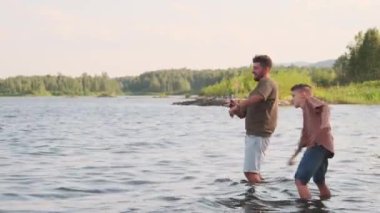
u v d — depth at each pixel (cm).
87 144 1961
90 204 862
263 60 1020
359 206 842
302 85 917
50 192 970
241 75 8731
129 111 6338
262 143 1041
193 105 8688
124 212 797
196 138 2238
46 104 10875
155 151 1700
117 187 1025
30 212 800
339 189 990
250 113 1038
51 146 1880
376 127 2858
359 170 1236
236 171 1238
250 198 902
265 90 1013
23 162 1413
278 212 796
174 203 865
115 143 2005
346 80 12119
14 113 5791
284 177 1127
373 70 11656
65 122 3788
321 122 895
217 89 9594
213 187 1019
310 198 897
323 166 910
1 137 2320
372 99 7556
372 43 11800
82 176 1162
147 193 959
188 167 1309
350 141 2009
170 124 3444
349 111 5053
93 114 5450
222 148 1794
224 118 4359
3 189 998
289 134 2406
